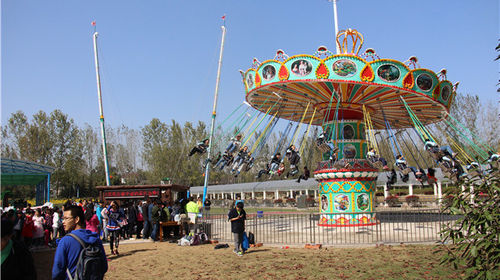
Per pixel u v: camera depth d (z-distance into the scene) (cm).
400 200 3266
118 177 5244
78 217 449
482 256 690
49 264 1031
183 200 1728
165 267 923
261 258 992
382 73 1409
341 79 1407
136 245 1310
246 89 1683
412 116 1605
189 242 1264
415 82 1454
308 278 777
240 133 1625
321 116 2011
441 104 1577
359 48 1591
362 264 880
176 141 5194
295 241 1273
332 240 1269
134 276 841
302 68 1425
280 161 1574
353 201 1619
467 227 707
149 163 5253
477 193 707
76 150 4950
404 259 916
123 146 5722
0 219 359
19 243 377
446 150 1425
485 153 1472
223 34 2222
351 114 1723
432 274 766
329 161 1653
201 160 5238
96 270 413
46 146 4703
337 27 1698
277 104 1827
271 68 1488
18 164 2242
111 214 1120
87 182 5019
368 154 1541
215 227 1803
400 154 1550
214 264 938
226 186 5256
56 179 4716
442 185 3522
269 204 4191
